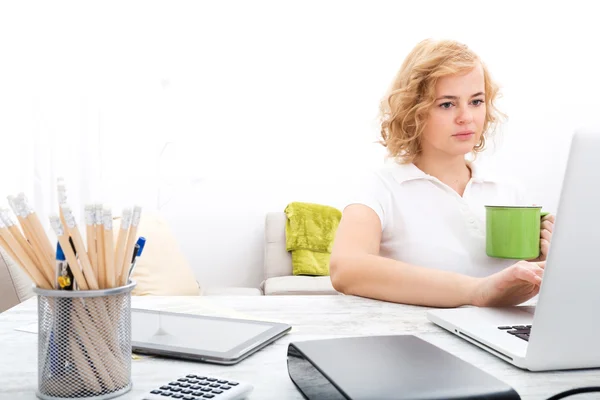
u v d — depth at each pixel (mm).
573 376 590
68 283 509
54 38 3117
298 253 3342
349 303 1005
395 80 1308
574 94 3852
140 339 697
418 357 543
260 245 3621
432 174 1322
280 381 578
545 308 569
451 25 3783
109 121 3273
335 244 1188
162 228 2045
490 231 982
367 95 3738
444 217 1273
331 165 3713
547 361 595
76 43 3164
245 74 3609
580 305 564
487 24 3799
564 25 3822
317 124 3695
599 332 577
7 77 3012
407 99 1239
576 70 3842
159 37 3402
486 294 902
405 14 3756
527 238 950
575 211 527
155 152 3422
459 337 755
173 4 3445
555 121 3846
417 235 1266
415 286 980
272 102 3643
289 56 3656
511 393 469
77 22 3164
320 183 3703
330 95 3703
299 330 791
